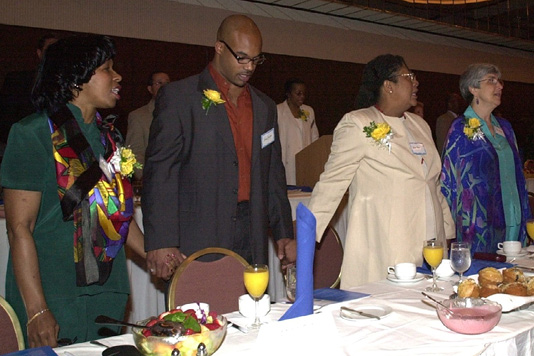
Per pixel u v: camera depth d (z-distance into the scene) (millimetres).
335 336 1366
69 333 1781
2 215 2711
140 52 5793
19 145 1699
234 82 2268
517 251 2400
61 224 1773
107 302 1919
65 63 1775
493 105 2943
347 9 6941
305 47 6672
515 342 1431
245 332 1498
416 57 8000
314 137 6148
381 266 2420
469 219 2883
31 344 1645
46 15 4691
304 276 1495
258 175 2320
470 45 9000
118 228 1864
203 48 6250
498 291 1646
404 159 2422
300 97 5879
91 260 1795
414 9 8125
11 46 4809
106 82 1839
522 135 9938
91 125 1888
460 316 1416
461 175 2893
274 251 3537
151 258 2111
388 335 1438
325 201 2447
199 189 2230
